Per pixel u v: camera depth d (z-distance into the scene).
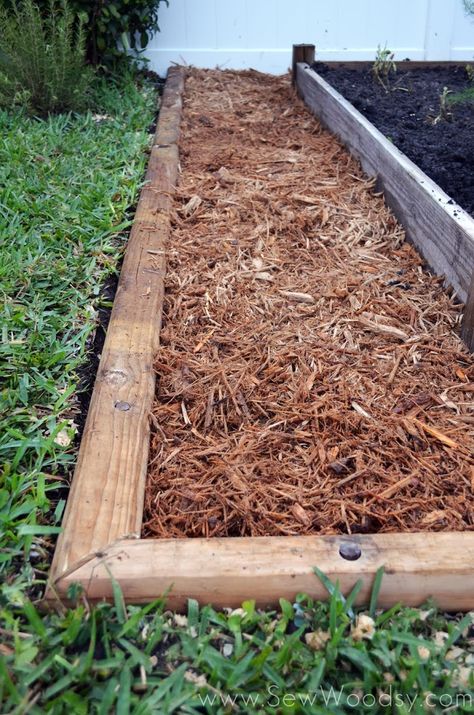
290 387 1.88
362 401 1.83
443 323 2.20
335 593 1.25
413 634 1.25
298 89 4.81
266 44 5.46
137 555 1.29
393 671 1.18
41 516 1.46
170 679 1.15
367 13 5.34
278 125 4.14
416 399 1.84
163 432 1.71
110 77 4.78
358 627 1.23
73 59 3.98
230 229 2.79
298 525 1.48
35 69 3.88
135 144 3.52
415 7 5.31
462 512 1.52
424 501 1.54
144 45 4.98
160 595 1.26
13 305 2.19
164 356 1.97
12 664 1.14
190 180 3.24
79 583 1.24
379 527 1.49
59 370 1.94
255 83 5.18
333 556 1.30
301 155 3.60
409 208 2.70
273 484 1.58
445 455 1.67
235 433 1.74
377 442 1.70
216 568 1.27
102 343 2.08
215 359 2.00
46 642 1.18
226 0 5.26
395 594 1.28
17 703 1.08
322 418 1.77
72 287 2.33
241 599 1.28
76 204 2.83
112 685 1.13
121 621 1.22
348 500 1.54
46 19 4.19
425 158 3.08
